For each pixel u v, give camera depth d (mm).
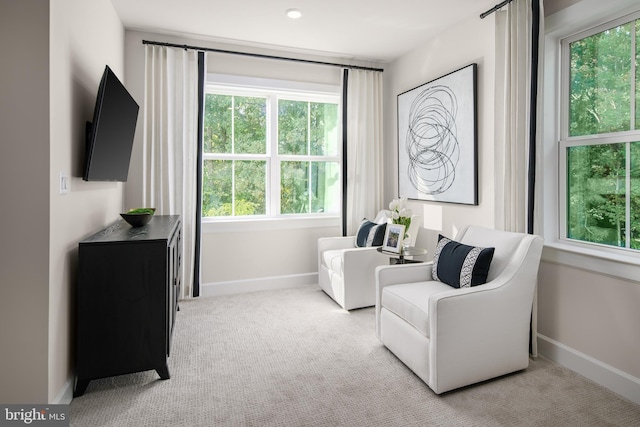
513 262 2168
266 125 4090
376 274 2598
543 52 2354
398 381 2115
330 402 1908
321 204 4328
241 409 1851
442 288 2338
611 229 2209
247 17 3135
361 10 3012
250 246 3936
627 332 1968
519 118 2496
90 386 2059
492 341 2059
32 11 1636
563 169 2473
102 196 2578
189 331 2834
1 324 1639
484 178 2975
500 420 1758
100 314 1975
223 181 3920
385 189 4426
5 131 1620
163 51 3461
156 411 1833
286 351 2502
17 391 1653
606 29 2199
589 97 2314
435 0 2836
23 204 1644
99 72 2537
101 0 2578
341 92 4137
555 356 2363
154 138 3439
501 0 2793
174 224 2693
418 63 3805
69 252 1950
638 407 1867
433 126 3516
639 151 2049
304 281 4160
